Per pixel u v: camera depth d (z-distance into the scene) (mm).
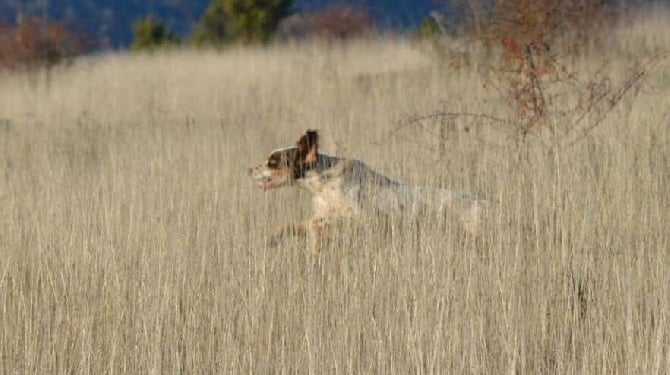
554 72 48281
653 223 34938
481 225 34875
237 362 27594
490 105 53250
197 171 43750
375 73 76062
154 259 32844
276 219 39000
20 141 57594
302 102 66188
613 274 31109
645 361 26484
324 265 32250
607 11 72000
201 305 30359
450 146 43906
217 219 37312
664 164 40500
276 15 122438
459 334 28281
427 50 80500
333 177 36906
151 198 39406
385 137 49281
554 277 31375
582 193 37031
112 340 28484
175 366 27891
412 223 34688
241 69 84750
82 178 44938
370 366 27250
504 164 39969
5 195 41531
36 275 32781
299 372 27453
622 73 60469
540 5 53219
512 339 28156
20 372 27797
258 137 51156
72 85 87812
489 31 57094
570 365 27172
